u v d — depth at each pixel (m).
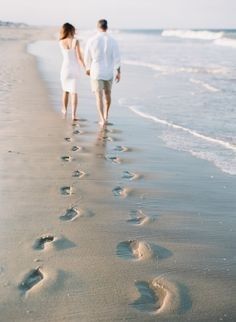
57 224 3.63
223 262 3.11
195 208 4.16
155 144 6.55
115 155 5.89
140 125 7.76
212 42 44.78
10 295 2.59
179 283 2.80
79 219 3.76
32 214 3.80
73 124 7.59
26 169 5.04
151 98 10.50
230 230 3.68
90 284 2.74
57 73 15.23
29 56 22.11
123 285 2.74
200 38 58.22
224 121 8.03
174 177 5.09
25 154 5.64
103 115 7.78
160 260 3.10
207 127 7.61
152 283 2.79
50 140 6.43
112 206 4.11
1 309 2.46
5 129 6.95
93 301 2.56
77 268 2.93
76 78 7.91
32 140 6.37
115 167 5.36
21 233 3.42
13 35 59.53
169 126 7.71
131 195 4.44
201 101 10.01
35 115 8.16
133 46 36.66
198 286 2.77
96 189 4.55
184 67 17.73
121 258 3.10
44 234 3.43
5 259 3.00
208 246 3.36
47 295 2.60
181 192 4.60
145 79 14.10
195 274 2.92
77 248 3.22
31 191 4.36
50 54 25.42
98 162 5.52
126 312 2.47
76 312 2.45
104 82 7.64
